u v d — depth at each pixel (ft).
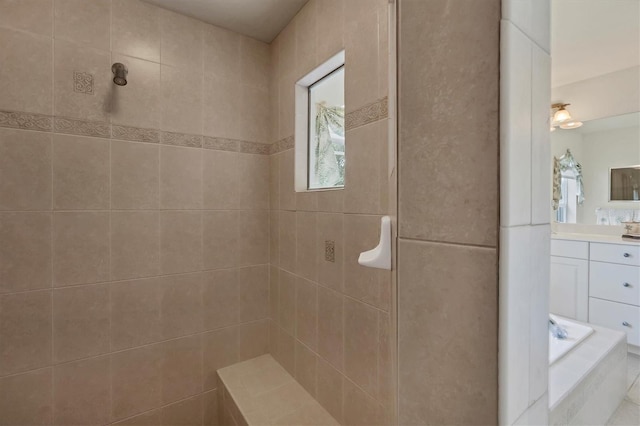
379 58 3.76
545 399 1.15
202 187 5.57
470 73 0.97
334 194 4.57
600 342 4.60
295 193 5.49
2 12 4.04
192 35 5.44
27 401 4.23
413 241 1.16
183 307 5.42
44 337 4.33
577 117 8.59
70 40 4.44
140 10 4.97
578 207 8.64
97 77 4.63
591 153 8.41
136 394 5.00
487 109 0.93
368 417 3.99
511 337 0.93
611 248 6.96
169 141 5.23
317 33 4.83
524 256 0.99
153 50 5.08
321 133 5.47
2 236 4.07
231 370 5.80
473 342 0.97
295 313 5.52
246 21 5.56
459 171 1.00
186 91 5.39
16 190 4.14
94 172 4.64
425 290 1.11
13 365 4.15
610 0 5.35
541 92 1.08
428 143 1.10
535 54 1.04
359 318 4.14
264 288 6.33
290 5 5.14
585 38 6.47
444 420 1.06
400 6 1.21
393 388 1.33
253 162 6.15
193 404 5.52
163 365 5.24
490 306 0.93
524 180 0.98
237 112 5.93
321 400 4.85
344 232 4.39
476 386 0.97
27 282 4.22
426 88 1.10
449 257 1.04
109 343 4.78
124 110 4.84
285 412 4.71
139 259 5.00
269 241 6.37
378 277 3.84
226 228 5.86
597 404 3.99
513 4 0.92
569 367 3.83
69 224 4.48
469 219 0.98
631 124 7.77
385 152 3.72
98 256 4.68
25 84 4.17
